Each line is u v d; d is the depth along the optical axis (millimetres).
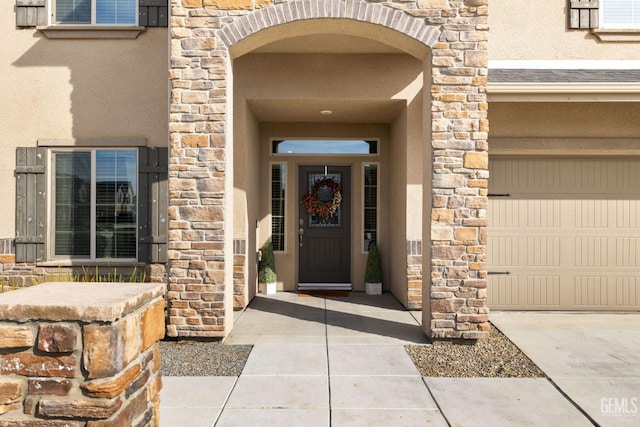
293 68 6453
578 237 6469
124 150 6434
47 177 6316
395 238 7363
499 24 6418
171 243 4949
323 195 8109
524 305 6480
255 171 7473
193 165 4965
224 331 4930
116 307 1782
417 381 3883
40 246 6281
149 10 6293
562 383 3842
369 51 6340
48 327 1771
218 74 4977
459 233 4898
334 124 7957
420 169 6441
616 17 6488
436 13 4938
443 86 4938
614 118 6383
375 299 7234
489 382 3881
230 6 4965
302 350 4668
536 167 6500
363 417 3227
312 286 8195
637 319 6031
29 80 6297
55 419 1773
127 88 6336
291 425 3104
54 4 6414
